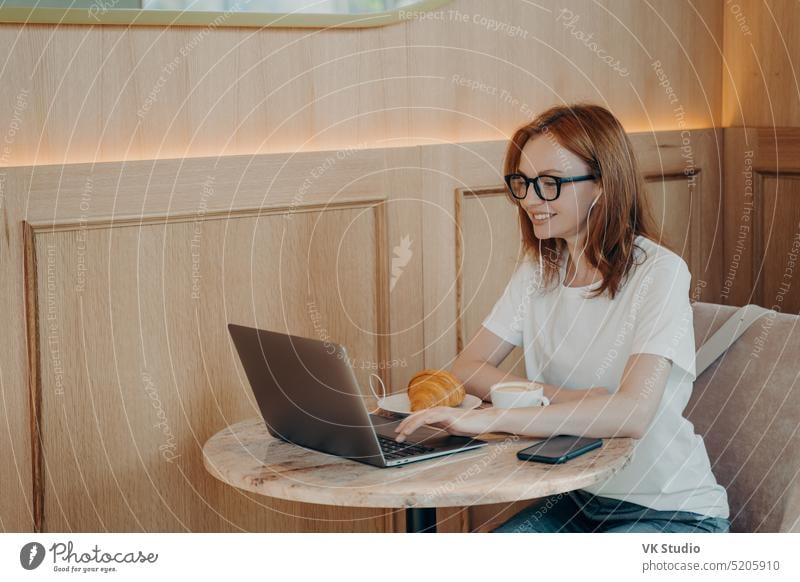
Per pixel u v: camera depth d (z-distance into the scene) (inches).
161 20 77.0
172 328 79.4
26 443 73.7
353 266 88.7
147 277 77.7
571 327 74.1
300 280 85.5
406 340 92.4
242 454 65.7
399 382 92.4
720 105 117.9
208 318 81.0
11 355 72.3
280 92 84.2
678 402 70.6
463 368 77.7
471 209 96.1
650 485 70.5
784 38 111.3
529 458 61.7
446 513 98.3
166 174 77.5
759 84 114.3
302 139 85.8
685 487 70.3
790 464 71.8
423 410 66.1
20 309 72.3
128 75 76.5
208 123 80.7
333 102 87.2
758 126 114.6
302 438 66.6
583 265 74.1
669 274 69.7
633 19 107.7
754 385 74.5
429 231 92.8
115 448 77.7
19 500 73.9
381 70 89.7
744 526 73.7
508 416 65.4
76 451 75.9
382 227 89.7
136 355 77.9
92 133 75.3
